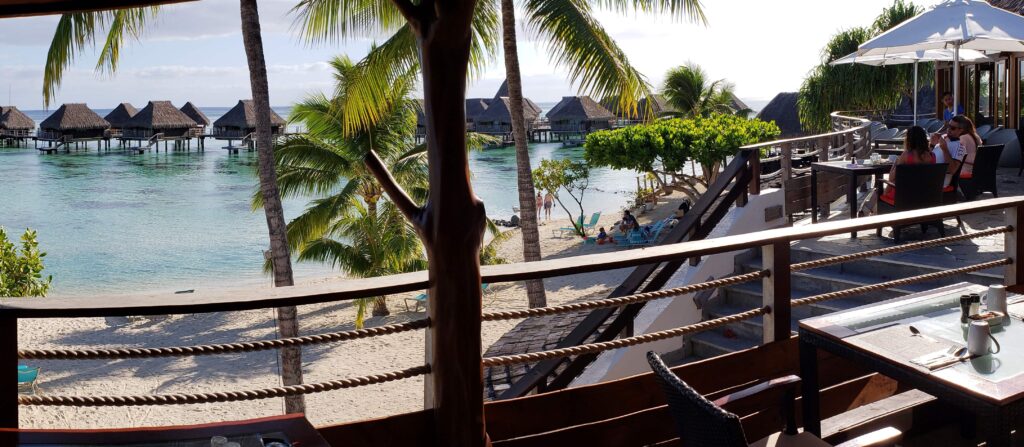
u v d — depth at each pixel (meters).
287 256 11.34
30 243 17.28
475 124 93.44
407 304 20.69
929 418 3.88
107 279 27.12
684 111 45.97
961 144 8.38
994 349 2.89
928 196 7.63
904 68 27.56
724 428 2.09
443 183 2.45
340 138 18.19
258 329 19.08
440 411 2.58
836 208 10.80
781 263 3.58
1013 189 10.54
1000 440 2.50
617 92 13.44
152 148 102.69
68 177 63.50
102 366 16.28
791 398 2.96
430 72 2.40
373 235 18.55
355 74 13.10
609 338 6.76
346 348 16.86
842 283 7.06
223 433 2.22
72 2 2.52
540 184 33.25
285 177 18.05
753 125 24.56
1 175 64.94
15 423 2.48
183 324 19.86
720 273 7.91
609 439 3.29
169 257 30.77
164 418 13.31
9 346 2.45
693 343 7.42
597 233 31.95
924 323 3.20
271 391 2.62
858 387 3.86
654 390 3.38
